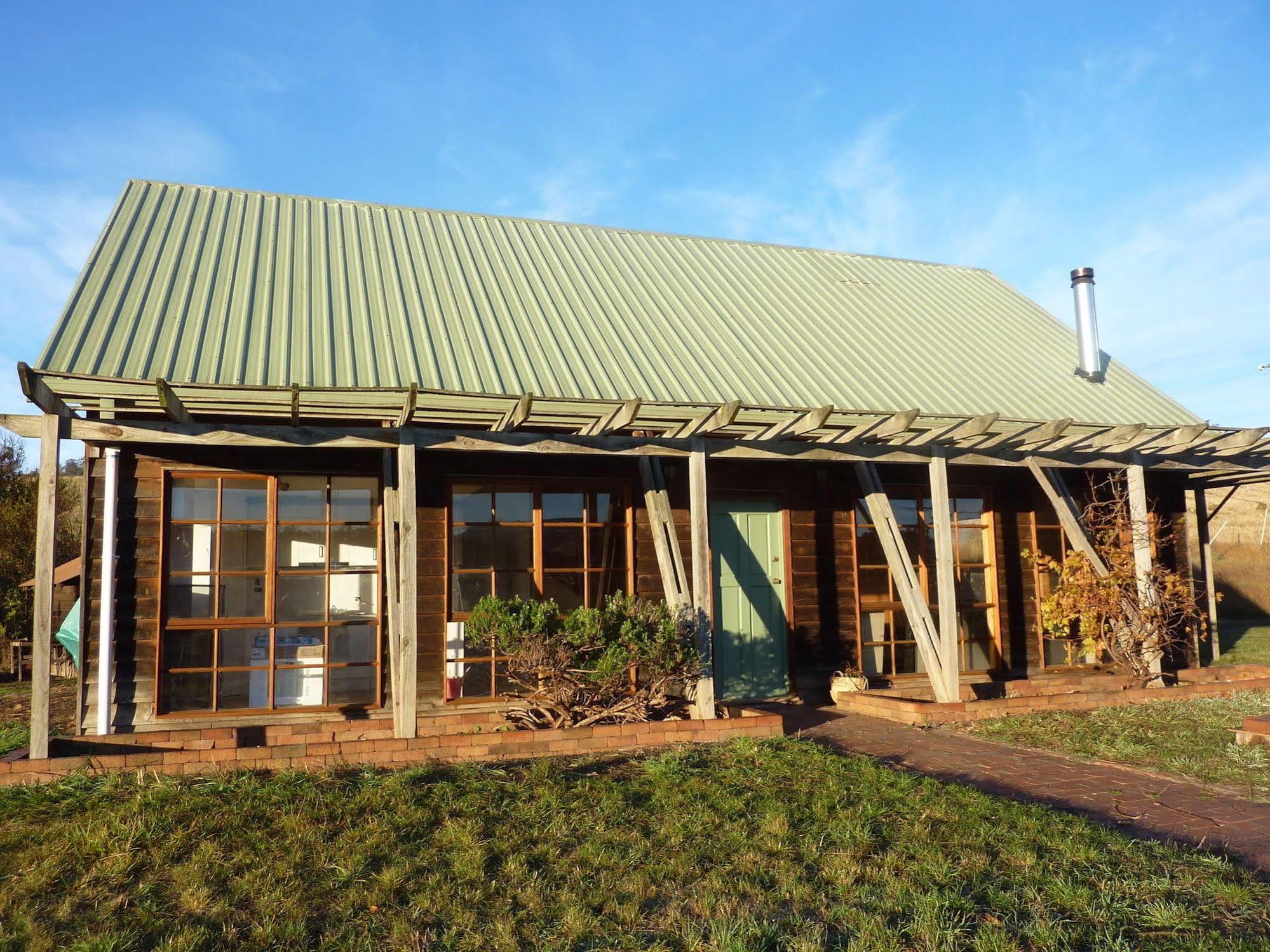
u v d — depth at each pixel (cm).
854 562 1098
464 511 945
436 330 976
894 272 1490
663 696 830
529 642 772
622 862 498
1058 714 913
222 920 430
